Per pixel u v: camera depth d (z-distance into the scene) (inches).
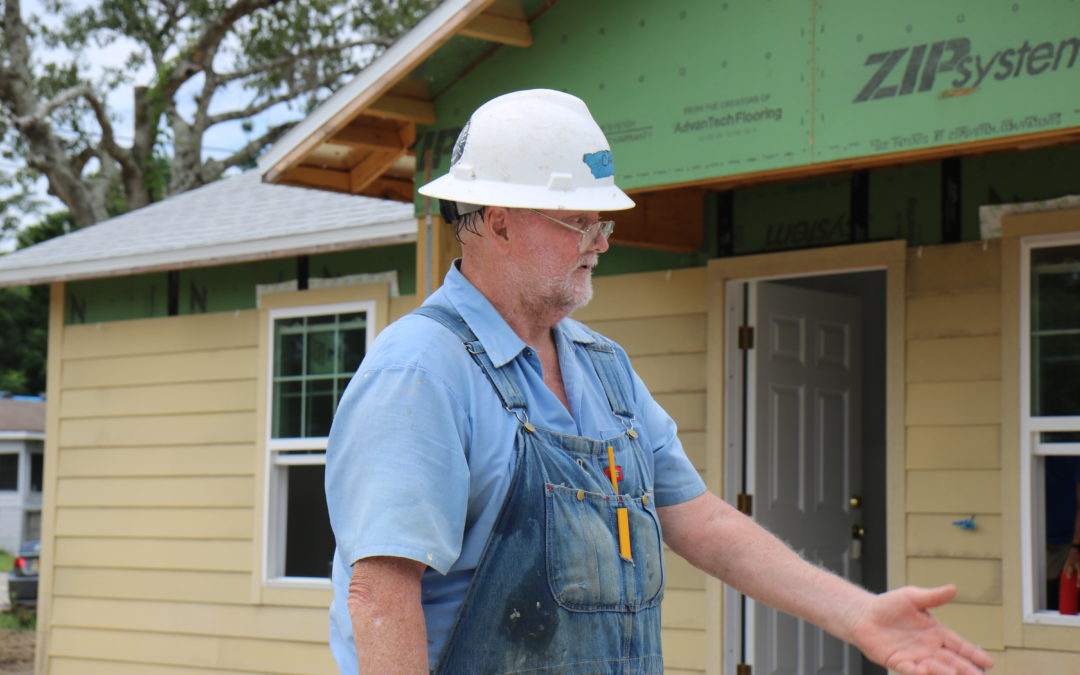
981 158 239.0
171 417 374.3
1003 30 177.5
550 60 225.6
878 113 187.9
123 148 946.1
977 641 232.8
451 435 82.9
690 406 274.2
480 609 83.3
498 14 224.5
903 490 243.8
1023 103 175.3
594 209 89.7
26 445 1336.1
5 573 1021.2
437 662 83.4
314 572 370.0
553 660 83.9
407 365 83.7
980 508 234.8
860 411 304.2
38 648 393.1
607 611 86.3
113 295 391.9
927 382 242.7
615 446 90.7
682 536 96.8
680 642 272.7
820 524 288.8
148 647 371.2
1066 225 227.0
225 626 355.9
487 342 87.6
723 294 270.5
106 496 385.7
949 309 240.8
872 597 87.7
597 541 86.3
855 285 309.4
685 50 209.5
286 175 265.0
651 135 212.5
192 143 956.0
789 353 284.2
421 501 80.4
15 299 1435.8
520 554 83.9
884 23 188.1
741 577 93.9
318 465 348.2
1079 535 225.8
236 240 346.0
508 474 84.6
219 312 368.5
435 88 241.0
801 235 261.1
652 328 280.8
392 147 254.8
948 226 242.4
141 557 375.9
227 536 358.3
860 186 253.3
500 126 90.9
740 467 273.6
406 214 321.4
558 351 93.3
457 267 93.3
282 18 965.2
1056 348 228.8
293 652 342.3
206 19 962.1
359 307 340.8
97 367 392.2
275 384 354.6
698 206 274.1
